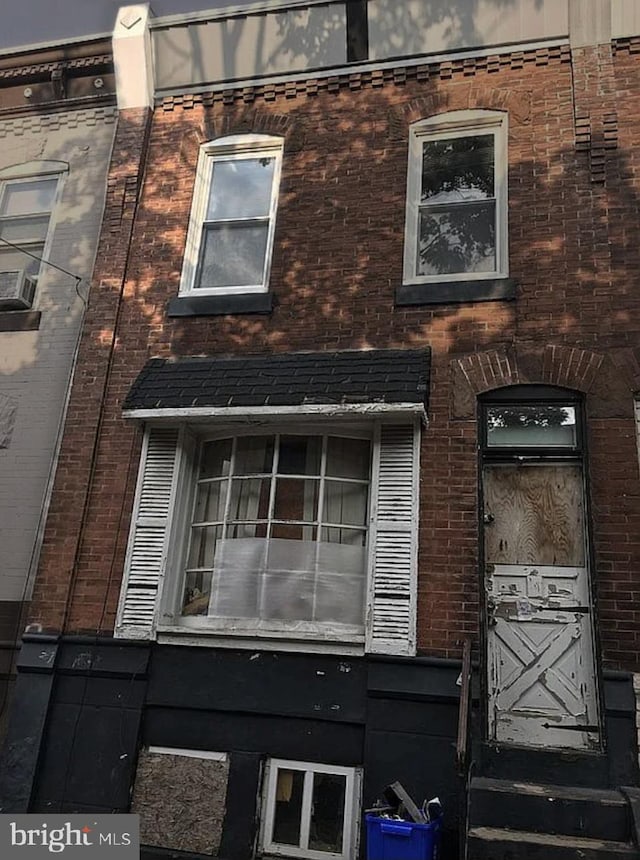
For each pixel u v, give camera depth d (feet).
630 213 22.35
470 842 15.61
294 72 26.89
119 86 28.19
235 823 19.21
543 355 21.43
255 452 22.72
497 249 23.70
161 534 21.98
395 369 21.44
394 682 19.20
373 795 18.47
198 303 24.59
